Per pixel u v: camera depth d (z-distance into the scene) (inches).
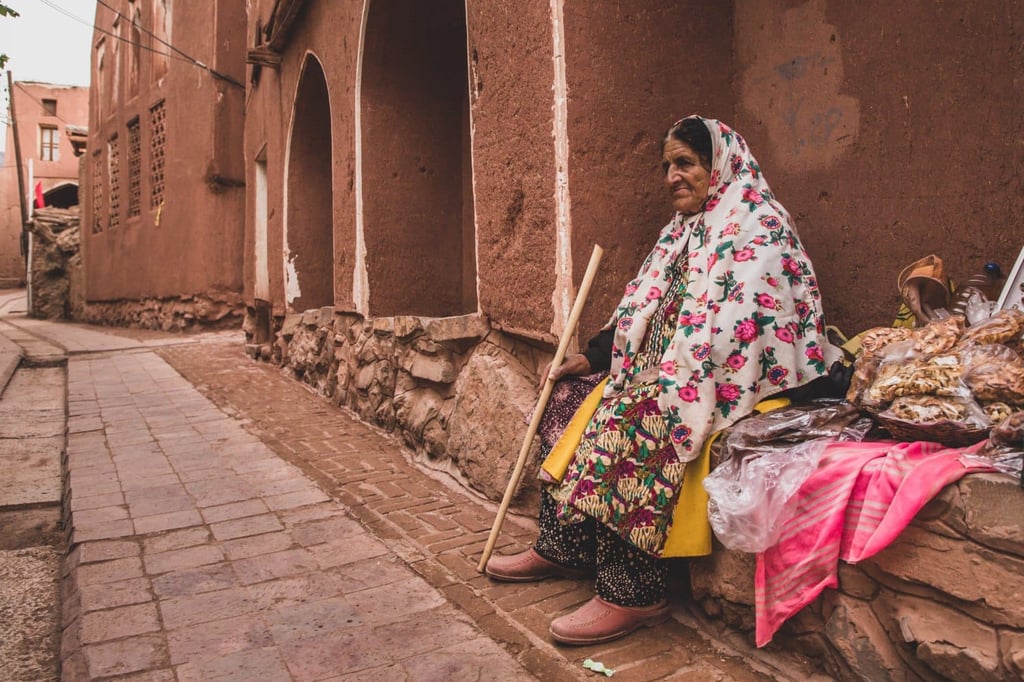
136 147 622.8
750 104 124.7
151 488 153.1
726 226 89.5
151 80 570.9
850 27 106.9
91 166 724.7
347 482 155.6
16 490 166.1
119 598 101.7
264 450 184.5
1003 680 60.2
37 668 90.0
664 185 123.7
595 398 98.0
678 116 124.2
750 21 123.8
